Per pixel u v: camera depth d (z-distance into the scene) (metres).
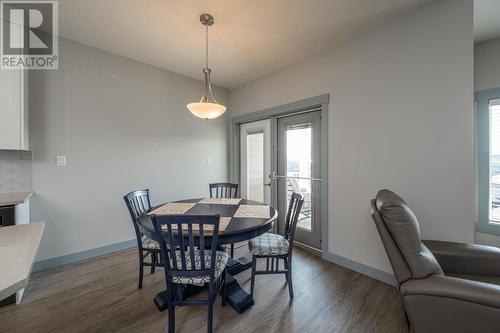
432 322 1.13
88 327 1.54
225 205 2.20
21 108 1.93
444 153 1.80
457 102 1.74
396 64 2.04
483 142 2.36
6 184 2.12
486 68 2.35
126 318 1.63
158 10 1.96
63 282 2.07
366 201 2.25
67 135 2.43
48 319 1.61
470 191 1.70
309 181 2.95
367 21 2.08
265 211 1.97
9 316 1.63
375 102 2.18
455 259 1.48
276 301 1.83
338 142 2.48
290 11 1.96
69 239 2.45
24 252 0.83
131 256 2.64
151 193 3.08
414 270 1.18
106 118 2.69
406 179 1.99
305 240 3.00
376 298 1.87
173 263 1.38
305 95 2.83
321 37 2.35
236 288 1.88
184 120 3.44
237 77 3.47
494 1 1.79
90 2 1.86
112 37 2.39
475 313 1.04
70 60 2.44
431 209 1.86
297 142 3.10
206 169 3.73
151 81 3.07
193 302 1.41
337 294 1.92
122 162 2.82
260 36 2.35
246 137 3.87
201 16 2.03
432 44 1.84
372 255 2.21
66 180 2.43
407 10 1.93
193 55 2.78
